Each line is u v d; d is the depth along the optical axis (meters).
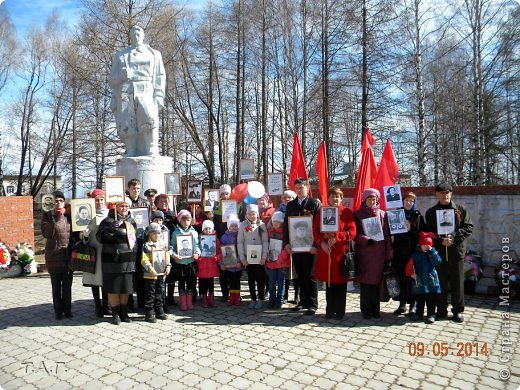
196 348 5.13
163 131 23.94
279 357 4.83
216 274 7.04
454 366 4.57
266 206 7.79
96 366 4.63
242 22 22.66
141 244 6.49
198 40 24.11
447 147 20.47
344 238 6.12
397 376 4.32
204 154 25.14
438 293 6.03
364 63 16.50
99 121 25.44
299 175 8.63
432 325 6.02
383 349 5.07
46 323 6.24
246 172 9.30
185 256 6.81
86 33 19.03
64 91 28.77
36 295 8.26
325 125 18.95
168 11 19.69
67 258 6.38
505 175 26.23
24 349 5.19
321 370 4.47
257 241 6.87
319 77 20.84
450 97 20.48
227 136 28.06
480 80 16.39
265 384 4.15
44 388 4.13
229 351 5.02
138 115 9.88
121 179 6.23
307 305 6.62
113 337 5.57
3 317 6.62
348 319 6.33
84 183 28.70
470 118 19.61
